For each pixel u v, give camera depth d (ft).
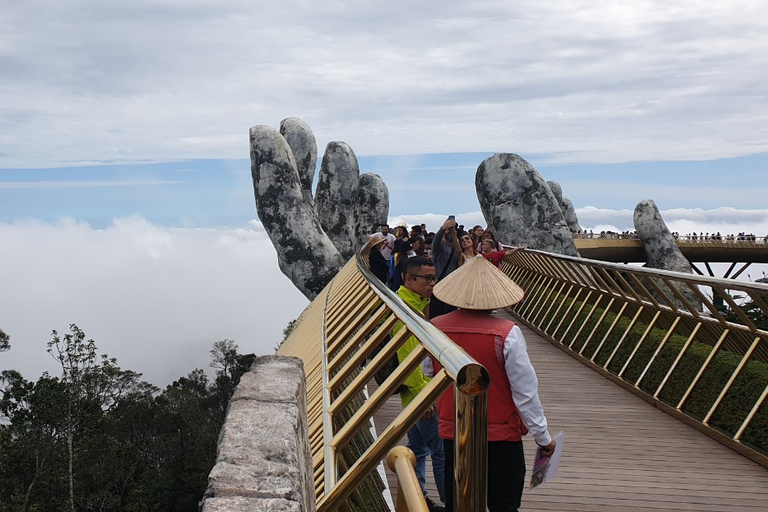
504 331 10.42
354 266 27.96
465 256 30.17
